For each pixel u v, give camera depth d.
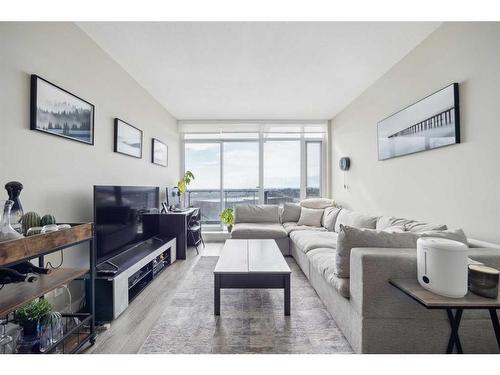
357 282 1.58
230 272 2.15
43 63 1.83
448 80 2.16
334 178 5.13
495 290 1.20
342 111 4.72
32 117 1.71
